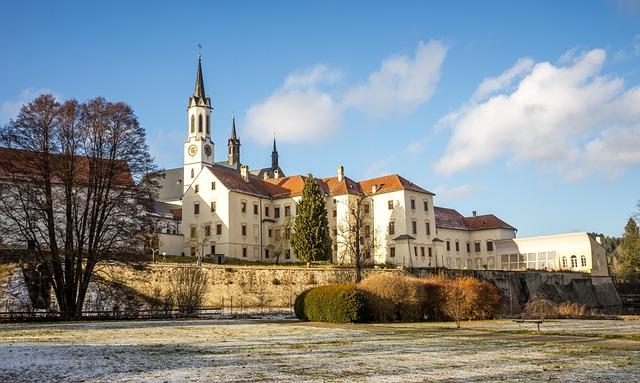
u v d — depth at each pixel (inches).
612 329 1594.5
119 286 2428.6
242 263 3491.6
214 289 2682.1
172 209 4847.4
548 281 3789.4
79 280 2106.3
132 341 1164.5
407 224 3993.6
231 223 3868.1
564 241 4490.7
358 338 1229.1
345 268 3100.4
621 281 4798.2
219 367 765.3
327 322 1824.6
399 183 4099.4
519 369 749.9
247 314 2321.6
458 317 1782.7
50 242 2075.5
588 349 1006.4
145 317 2105.1
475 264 4916.3
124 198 2236.7
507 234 4948.3
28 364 799.1
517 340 1187.3
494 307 2073.1
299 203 3681.1
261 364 797.9
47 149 2095.2
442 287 1971.0
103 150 2204.7
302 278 2908.5
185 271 2625.5
